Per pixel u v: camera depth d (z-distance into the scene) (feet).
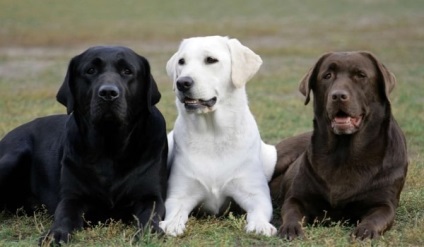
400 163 31.68
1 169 33.22
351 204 31.40
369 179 30.99
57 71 99.86
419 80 85.76
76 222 30.25
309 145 32.55
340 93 29.89
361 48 121.19
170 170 34.19
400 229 30.94
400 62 104.32
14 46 132.26
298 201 32.40
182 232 30.09
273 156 38.45
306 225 31.76
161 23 172.86
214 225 31.30
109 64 30.91
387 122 31.40
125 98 30.40
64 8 212.43
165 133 33.32
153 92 32.17
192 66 32.81
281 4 229.86
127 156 31.17
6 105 68.03
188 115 33.22
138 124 31.48
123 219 32.14
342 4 226.58
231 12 204.54
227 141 33.19
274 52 119.24
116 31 154.81
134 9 213.25
